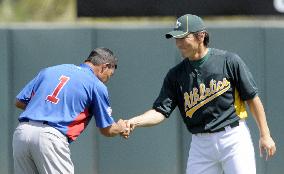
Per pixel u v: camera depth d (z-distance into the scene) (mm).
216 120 21172
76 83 21062
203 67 21125
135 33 29172
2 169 29219
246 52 28984
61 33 29234
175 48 29047
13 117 29250
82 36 29219
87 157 29250
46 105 20891
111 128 21484
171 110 22062
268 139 20953
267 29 28938
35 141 20516
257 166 29062
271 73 28953
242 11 30578
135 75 29203
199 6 30609
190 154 21922
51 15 44938
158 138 29203
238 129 21219
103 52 21719
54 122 20656
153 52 29125
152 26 29125
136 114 29250
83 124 21203
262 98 28984
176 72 21656
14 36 29203
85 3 30875
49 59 29266
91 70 21594
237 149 21125
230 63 21000
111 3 30797
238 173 21078
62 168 20734
